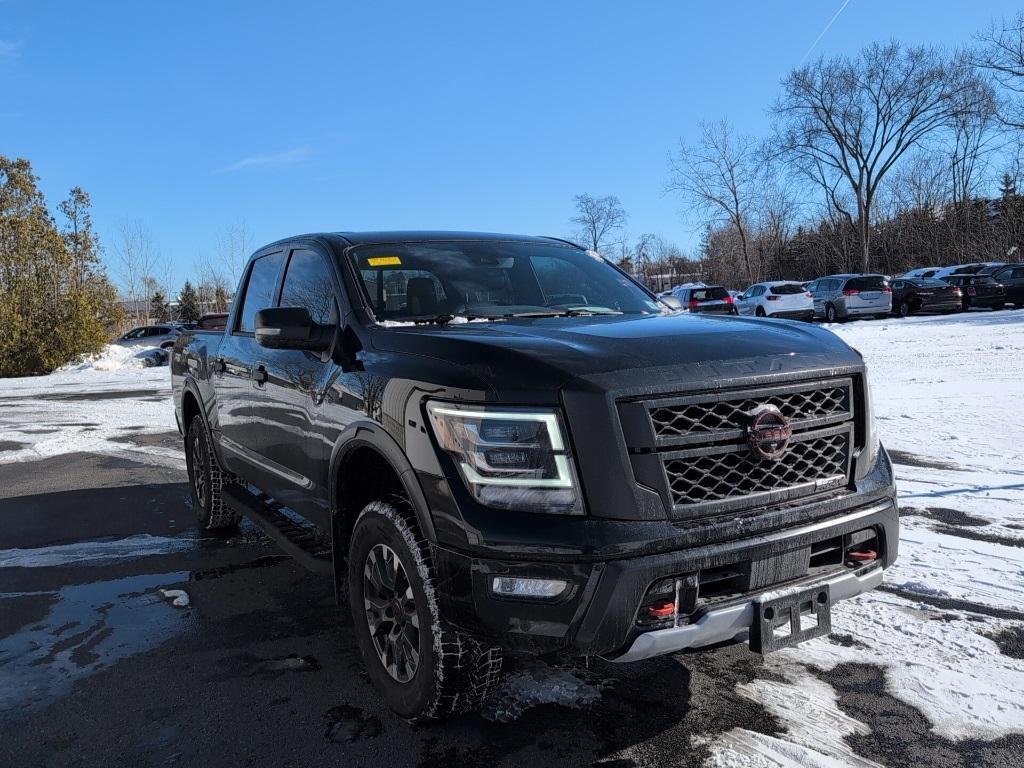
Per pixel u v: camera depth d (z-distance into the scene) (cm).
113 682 345
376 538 305
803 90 4778
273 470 432
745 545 259
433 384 277
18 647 385
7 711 321
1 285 2825
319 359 369
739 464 268
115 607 437
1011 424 795
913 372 1192
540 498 253
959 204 5009
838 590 281
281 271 463
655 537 248
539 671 340
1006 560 444
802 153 4966
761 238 6153
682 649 258
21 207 2927
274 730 301
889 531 299
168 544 557
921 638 356
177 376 626
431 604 274
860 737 282
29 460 911
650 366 264
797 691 316
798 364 285
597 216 5784
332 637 389
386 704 314
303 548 397
